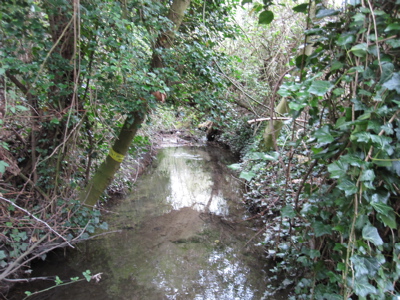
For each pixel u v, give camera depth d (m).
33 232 2.53
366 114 1.06
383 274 1.14
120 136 3.07
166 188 5.83
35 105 2.57
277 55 5.95
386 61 1.07
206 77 3.23
